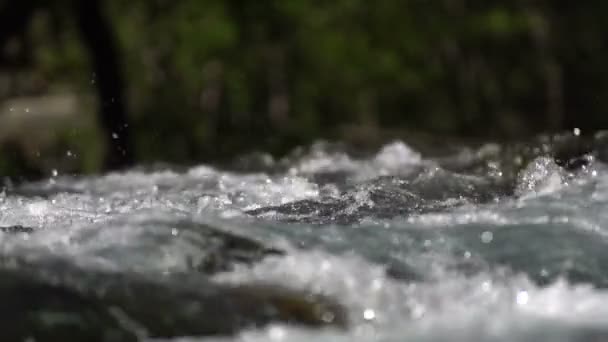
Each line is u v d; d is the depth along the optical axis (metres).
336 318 7.05
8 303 6.77
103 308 6.88
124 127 30.16
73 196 11.08
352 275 7.62
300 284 7.45
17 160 33.34
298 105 36.75
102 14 30.09
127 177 13.06
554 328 6.80
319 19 37.16
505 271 7.84
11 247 7.95
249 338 6.75
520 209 9.26
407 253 8.11
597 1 39.88
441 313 7.18
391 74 37.69
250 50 36.44
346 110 37.34
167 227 8.38
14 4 34.44
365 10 37.72
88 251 7.92
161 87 35.91
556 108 38.69
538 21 38.91
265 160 14.65
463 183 10.77
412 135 23.81
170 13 36.09
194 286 7.30
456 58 38.59
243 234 8.31
